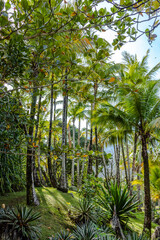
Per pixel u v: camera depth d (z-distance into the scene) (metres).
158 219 11.98
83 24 2.10
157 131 8.40
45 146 2.80
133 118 8.69
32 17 2.03
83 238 4.23
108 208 6.86
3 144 2.90
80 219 5.96
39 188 8.98
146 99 8.38
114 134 9.91
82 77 2.36
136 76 8.79
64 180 9.62
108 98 11.02
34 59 2.34
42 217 5.34
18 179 6.86
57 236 4.41
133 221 8.61
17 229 3.79
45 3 1.84
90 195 7.32
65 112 10.72
